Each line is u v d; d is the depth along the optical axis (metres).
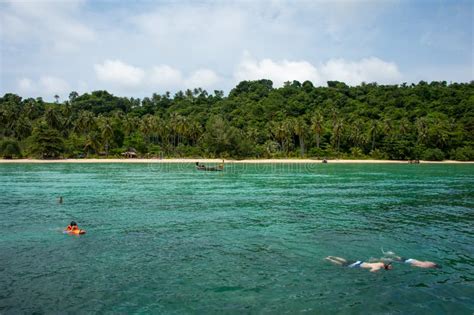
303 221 28.66
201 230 25.48
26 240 22.62
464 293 15.12
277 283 16.03
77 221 28.38
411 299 14.55
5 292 14.98
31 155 128.62
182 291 15.18
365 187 53.56
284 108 196.75
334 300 14.43
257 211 33.06
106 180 62.94
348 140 161.25
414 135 151.62
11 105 172.75
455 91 193.25
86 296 14.66
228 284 15.89
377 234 24.45
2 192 45.94
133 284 15.84
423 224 27.67
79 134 155.25
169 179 65.88
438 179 67.88
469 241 22.80
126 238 23.23
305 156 151.75
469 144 146.88
